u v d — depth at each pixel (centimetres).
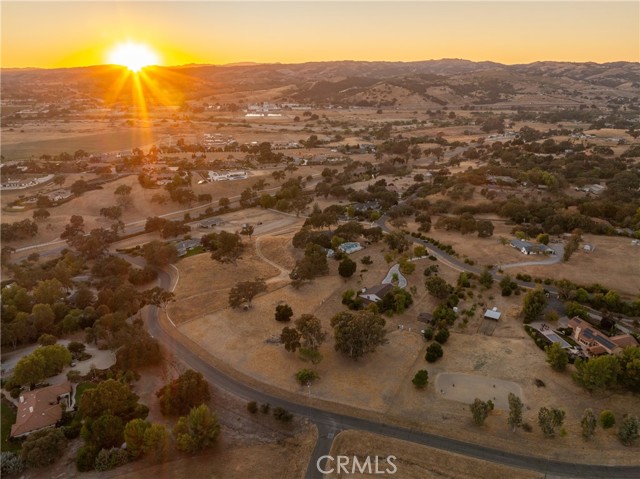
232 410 9025
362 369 9969
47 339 11119
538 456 7594
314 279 14300
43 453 7694
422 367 9975
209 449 8069
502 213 19838
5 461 7725
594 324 11300
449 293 12800
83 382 9975
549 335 10881
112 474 7562
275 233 19600
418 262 15375
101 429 8031
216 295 13638
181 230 19538
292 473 7519
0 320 12106
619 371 8869
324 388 9469
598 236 17112
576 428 8081
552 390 9100
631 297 12600
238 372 10162
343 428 8419
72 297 13738
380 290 13025
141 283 14950
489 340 10875
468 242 17000
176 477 7462
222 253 15838
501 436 8000
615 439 7856
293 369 10119
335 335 10262
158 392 9394
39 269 15388
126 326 11338
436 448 7844
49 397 9219
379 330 10088
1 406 9325
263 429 8531
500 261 15175
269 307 12738
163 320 12456
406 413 8656
